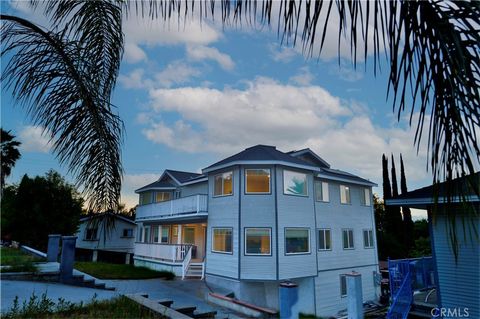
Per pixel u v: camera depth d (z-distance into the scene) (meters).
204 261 15.72
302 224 13.62
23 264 9.43
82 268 16.28
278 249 12.50
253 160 13.05
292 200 13.51
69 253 8.93
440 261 6.26
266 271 12.32
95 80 3.26
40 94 3.12
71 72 3.20
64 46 3.16
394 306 7.97
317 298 14.19
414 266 9.17
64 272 8.75
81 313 5.34
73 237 9.07
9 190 20.12
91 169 3.31
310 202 14.23
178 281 14.68
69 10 3.15
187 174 22.50
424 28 1.17
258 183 13.31
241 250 12.70
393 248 23.64
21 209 19.34
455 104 1.18
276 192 13.00
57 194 19.98
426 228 23.95
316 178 15.88
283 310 5.32
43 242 19.44
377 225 30.27
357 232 17.53
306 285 13.93
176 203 17.17
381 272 18.88
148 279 14.78
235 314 9.41
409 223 24.73
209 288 13.15
